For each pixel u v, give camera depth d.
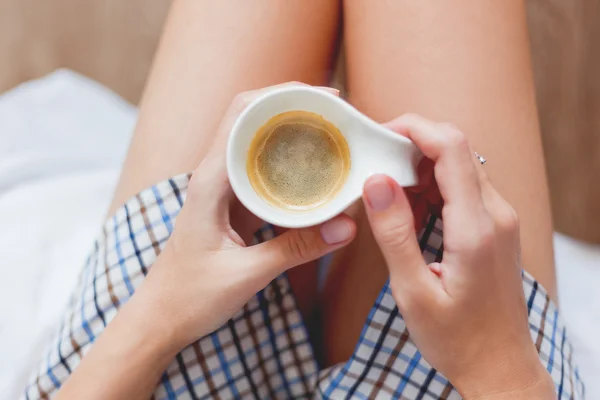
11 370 0.57
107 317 0.47
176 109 0.50
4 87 0.93
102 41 0.92
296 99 0.38
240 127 0.37
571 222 0.85
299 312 0.49
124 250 0.47
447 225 0.39
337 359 0.51
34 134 0.74
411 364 0.46
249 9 0.50
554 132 0.85
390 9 0.49
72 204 0.65
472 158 0.39
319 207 0.38
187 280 0.42
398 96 0.49
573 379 0.48
